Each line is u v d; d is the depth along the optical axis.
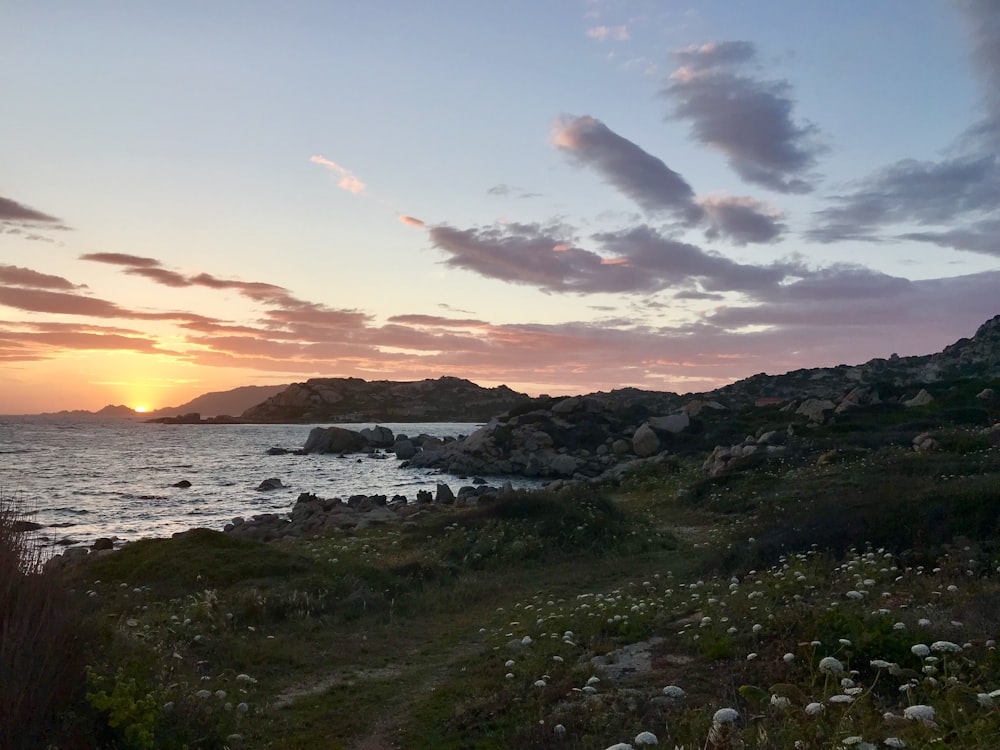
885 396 64.75
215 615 13.45
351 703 9.65
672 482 40.88
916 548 14.60
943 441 33.38
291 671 11.20
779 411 72.75
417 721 8.82
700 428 72.62
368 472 77.19
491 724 8.21
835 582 12.17
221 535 19.64
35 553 7.85
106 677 7.30
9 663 6.37
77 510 46.25
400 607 15.66
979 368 110.50
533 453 75.56
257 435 186.50
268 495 56.53
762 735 5.52
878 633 7.89
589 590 17.20
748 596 11.27
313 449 111.62
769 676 7.72
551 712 7.88
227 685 9.94
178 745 7.17
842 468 30.70
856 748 4.75
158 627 12.01
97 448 118.94
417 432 192.12
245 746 7.90
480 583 18.12
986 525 14.88
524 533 22.92
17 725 6.09
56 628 7.02
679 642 9.93
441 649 12.56
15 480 63.91
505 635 12.27
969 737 5.11
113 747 6.63
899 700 6.75
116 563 18.34
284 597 14.95
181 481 62.84
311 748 8.09
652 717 7.16
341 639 13.11
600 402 90.56
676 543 23.62
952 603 9.97
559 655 10.12
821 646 8.08
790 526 18.25
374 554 22.66
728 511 28.95
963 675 6.52
